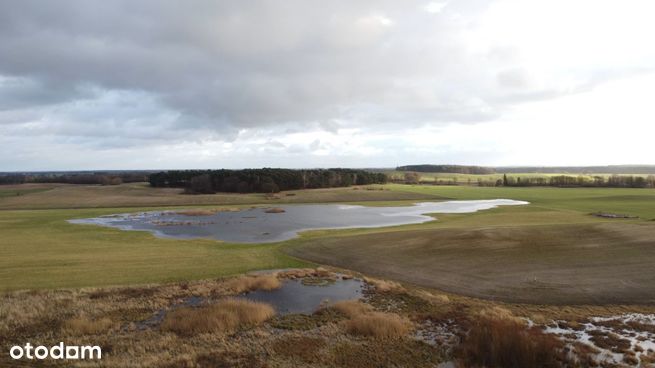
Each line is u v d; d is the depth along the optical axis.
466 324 16.95
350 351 14.81
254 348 15.03
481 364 13.80
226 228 49.09
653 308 18.52
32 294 20.92
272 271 26.27
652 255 25.95
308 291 22.11
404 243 33.34
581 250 28.25
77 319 17.38
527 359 13.70
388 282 23.34
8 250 33.53
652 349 14.57
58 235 43.12
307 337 16.06
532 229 35.53
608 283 21.62
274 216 62.69
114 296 20.77
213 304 19.41
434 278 24.11
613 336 15.62
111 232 45.81
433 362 14.04
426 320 17.77
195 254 31.72
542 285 21.80
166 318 17.75
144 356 14.30
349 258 29.55
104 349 14.97
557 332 16.17
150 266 27.34
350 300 20.48
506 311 18.27
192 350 14.85
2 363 13.67
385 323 16.80
